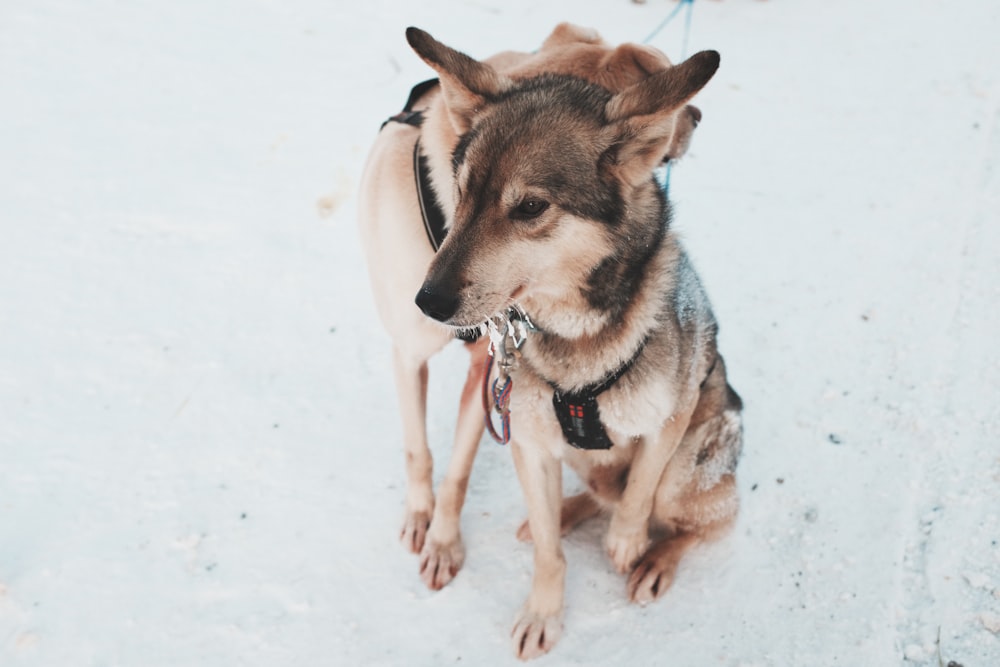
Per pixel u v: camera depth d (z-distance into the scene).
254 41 5.91
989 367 3.37
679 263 2.44
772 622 2.67
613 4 6.34
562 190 2.05
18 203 4.43
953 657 2.47
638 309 2.26
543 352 2.35
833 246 4.17
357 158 4.82
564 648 2.64
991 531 2.77
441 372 3.71
